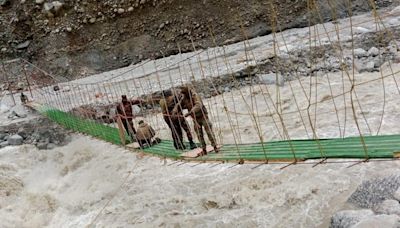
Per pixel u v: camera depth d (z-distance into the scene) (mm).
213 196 8195
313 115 11180
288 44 16500
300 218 7004
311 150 5941
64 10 24734
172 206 8273
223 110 13250
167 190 8922
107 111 14852
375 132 9328
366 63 13805
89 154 12273
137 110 14859
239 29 21469
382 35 14062
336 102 11719
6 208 10070
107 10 24125
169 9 23031
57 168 12328
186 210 8047
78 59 24453
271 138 10438
